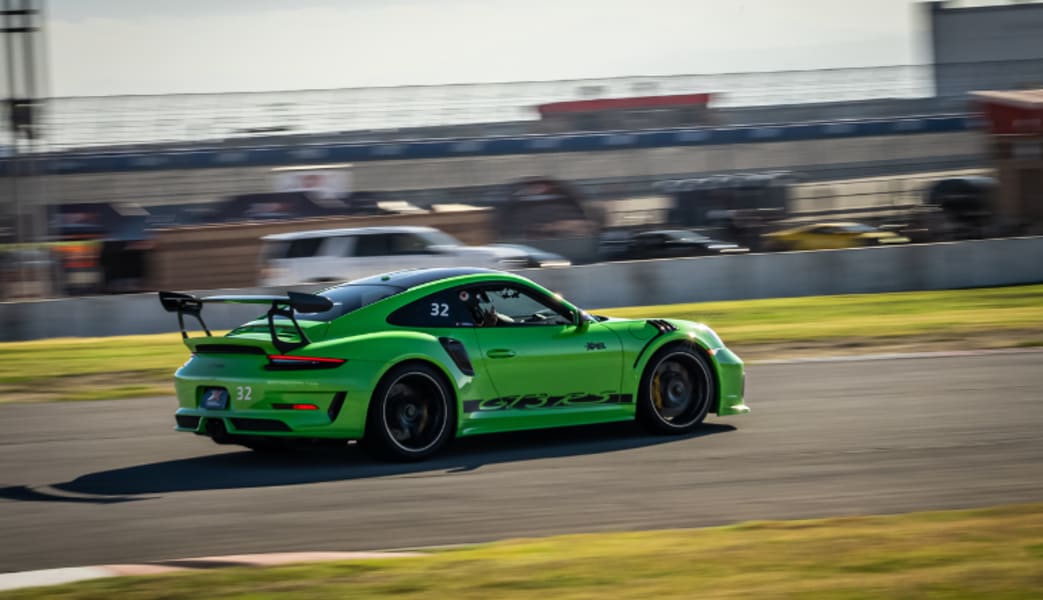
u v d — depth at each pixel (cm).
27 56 4047
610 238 5250
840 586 758
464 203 6172
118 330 3444
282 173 6028
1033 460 1321
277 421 1252
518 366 1376
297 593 760
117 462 1394
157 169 6350
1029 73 7531
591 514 1080
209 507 1123
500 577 797
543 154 6588
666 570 812
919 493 1160
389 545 973
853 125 6844
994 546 863
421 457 1330
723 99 7188
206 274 4238
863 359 2391
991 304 3447
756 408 1759
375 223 4612
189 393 1317
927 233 4988
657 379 1498
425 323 1341
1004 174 4847
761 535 931
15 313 3356
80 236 5641
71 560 933
